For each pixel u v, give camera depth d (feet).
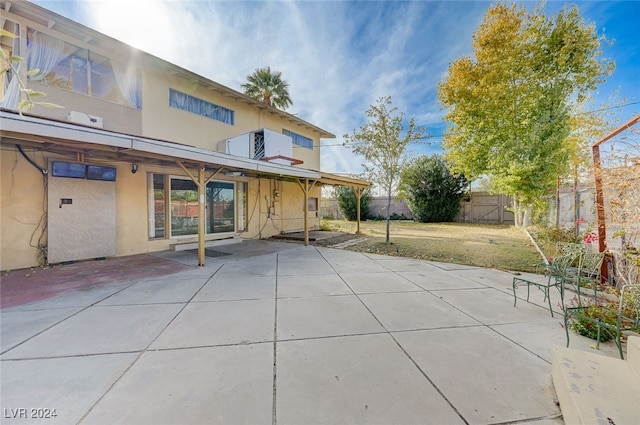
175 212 27.32
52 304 12.55
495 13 37.60
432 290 14.92
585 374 6.52
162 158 19.11
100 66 21.97
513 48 37.55
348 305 12.65
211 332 9.95
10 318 11.02
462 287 15.46
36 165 19.07
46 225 19.61
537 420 6.05
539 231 32.68
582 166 20.54
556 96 36.65
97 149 17.01
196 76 27.27
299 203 43.78
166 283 15.92
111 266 19.98
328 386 7.07
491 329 10.34
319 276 17.58
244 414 6.12
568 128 36.37
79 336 9.57
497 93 37.93
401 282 16.35
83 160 20.79
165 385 7.06
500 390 6.97
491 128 40.37
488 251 26.43
